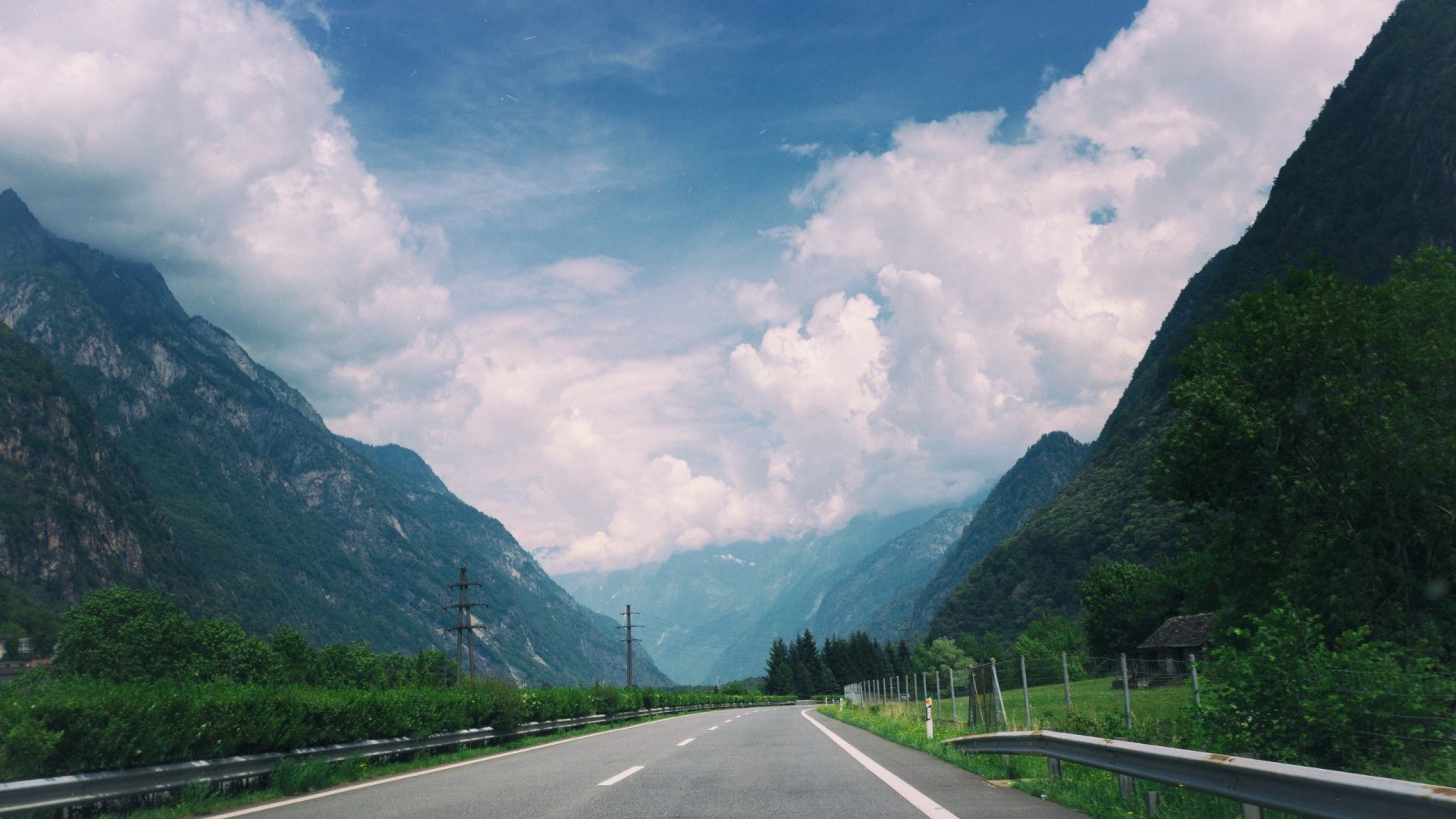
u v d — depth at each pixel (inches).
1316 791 226.4
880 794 422.3
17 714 377.7
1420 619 927.7
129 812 420.5
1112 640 4101.9
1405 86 6545.3
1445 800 177.3
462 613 2687.0
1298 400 1063.6
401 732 717.9
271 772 526.0
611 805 397.4
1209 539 1202.0
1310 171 6998.0
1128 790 358.9
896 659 7598.4
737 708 3937.0
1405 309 1032.2
